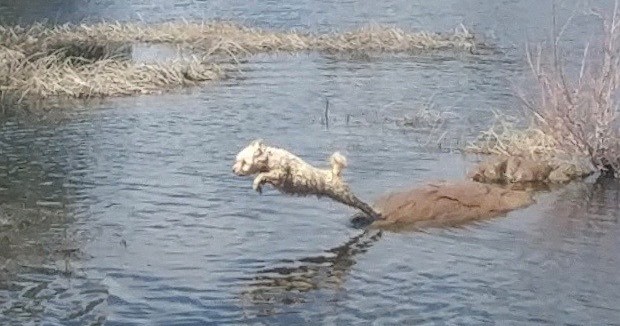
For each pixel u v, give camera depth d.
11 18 29.94
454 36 25.56
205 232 10.43
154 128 15.80
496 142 14.49
